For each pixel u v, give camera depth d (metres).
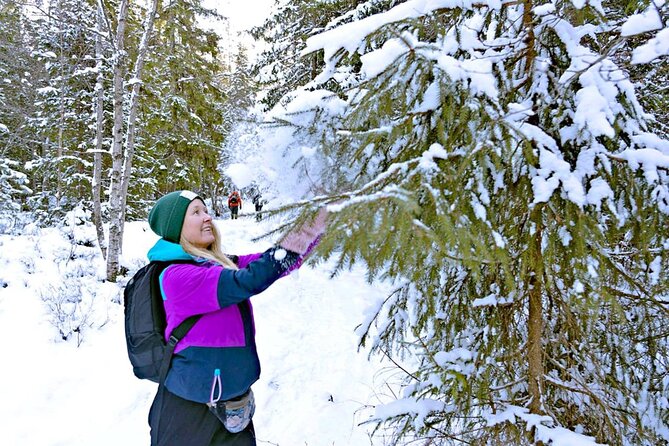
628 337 1.88
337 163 1.41
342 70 1.80
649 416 1.84
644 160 1.34
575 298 1.38
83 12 7.96
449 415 1.84
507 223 1.63
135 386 4.25
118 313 5.79
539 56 1.70
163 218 1.71
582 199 1.29
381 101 1.45
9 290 5.82
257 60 9.06
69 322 5.13
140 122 10.73
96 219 7.45
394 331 2.29
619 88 1.52
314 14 7.18
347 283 7.53
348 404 3.91
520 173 1.48
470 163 1.31
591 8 1.63
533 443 1.60
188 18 9.34
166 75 10.64
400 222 0.99
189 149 11.97
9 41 9.46
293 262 1.36
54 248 8.01
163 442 1.58
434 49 1.38
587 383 1.85
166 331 1.59
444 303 2.00
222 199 18.47
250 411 1.72
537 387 1.73
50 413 3.79
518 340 1.94
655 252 1.46
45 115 10.91
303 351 5.20
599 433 1.68
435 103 1.42
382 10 4.92
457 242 1.06
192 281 1.49
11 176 10.58
